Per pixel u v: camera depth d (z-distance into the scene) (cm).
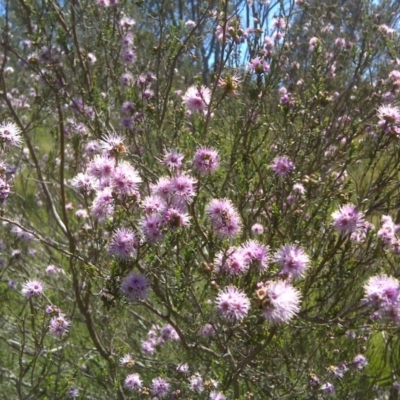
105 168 26
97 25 43
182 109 37
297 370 36
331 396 37
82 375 45
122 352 41
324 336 35
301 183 34
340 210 27
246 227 33
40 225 62
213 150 29
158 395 34
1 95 42
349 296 36
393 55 44
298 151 38
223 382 32
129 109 39
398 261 36
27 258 53
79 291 40
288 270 24
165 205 25
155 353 44
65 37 39
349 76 56
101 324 43
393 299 23
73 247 40
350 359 40
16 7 47
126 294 25
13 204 54
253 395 33
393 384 39
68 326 39
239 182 36
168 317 30
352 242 31
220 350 35
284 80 51
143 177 35
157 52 40
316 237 34
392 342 44
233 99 40
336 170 45
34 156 45
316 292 39
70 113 54
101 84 48
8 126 31
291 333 36
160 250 31
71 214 57
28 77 72
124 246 25
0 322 48
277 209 29
